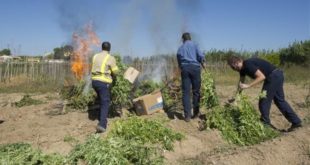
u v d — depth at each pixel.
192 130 9.59
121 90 10.39
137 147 7.53
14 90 20.11
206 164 7.57
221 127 9.36
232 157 7.83
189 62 10.18
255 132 9.20
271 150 8.20
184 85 10.25
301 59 38.66
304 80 26.88
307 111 12.66
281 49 40.56
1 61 24.44
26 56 27.48
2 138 9.02
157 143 8.26
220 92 17.44
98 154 7.09
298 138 8.84
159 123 8.78
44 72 24.17
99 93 9.41
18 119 11.18
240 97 9.58
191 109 10.99
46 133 9.29
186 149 8.32
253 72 9.33
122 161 7.07
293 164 7.90
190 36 10.49
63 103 12.43
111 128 8.85
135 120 8.77
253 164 7.71
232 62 9.48
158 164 7.26
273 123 10.91
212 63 32.06
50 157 7.18
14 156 7.07
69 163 7.07
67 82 13.35
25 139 8.84
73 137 8.71
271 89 9.56
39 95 17.00
